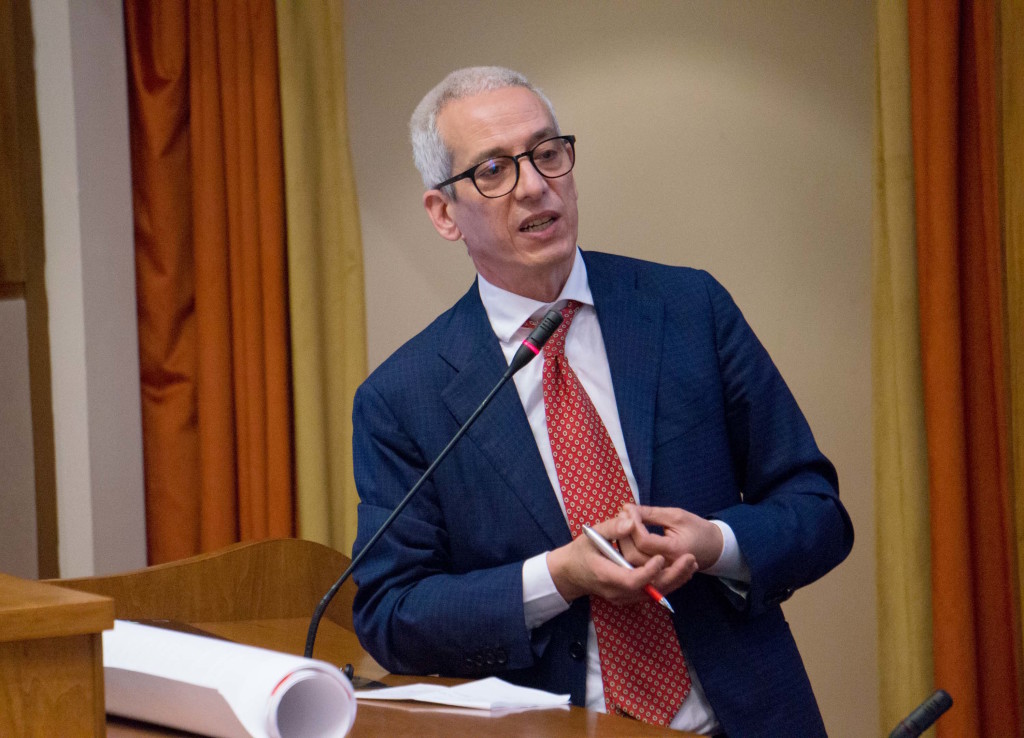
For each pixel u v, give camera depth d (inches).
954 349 164.9
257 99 209.6
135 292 216.5
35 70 210.7
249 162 210.5
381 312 227.3
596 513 110.0
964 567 164.6
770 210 219.3
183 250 217.0
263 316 211.0
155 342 216.5
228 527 211.5
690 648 107.3
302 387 208.8
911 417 170.9
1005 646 167.9
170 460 216.4
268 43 209.9
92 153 209.2
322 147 212.1
